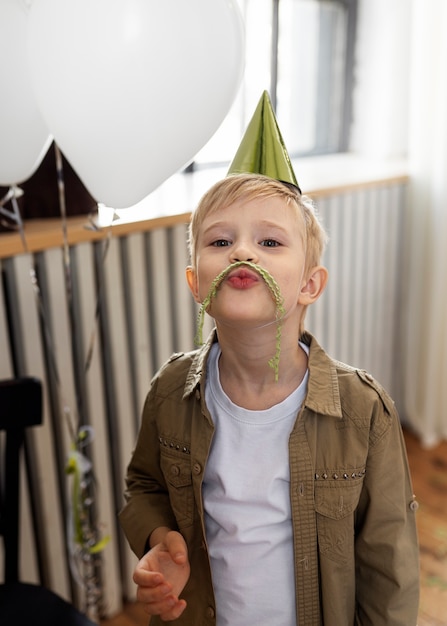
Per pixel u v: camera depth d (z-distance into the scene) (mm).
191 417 800
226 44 807
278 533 748
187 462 796
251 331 687
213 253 689
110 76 772
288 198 710
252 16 2092
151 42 756
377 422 753
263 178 719
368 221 2225
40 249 1374
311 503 745
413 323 2412
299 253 700
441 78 2109
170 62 770
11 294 1370
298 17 2270
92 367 1532
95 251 1509
